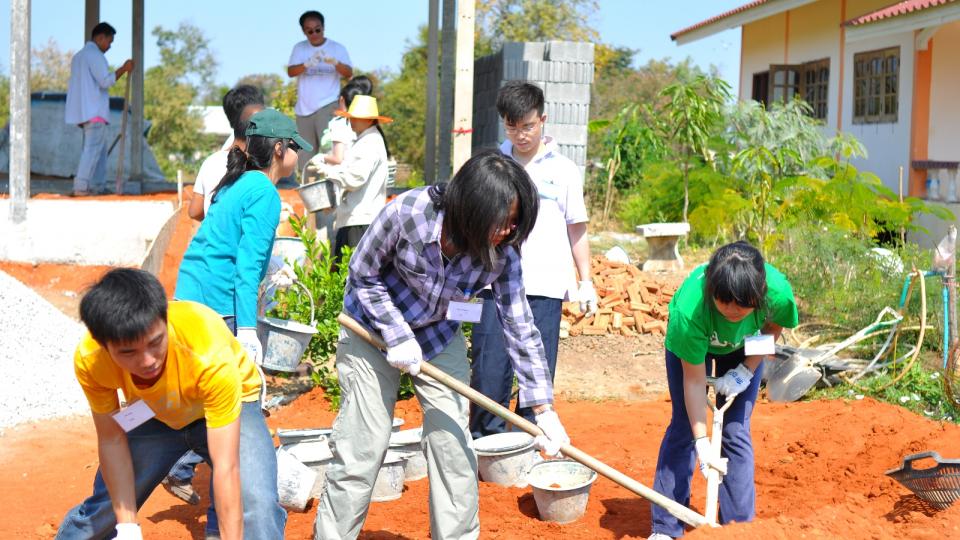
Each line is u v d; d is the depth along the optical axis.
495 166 3.54
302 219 7.84
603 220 16.17
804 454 6.20
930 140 15.91
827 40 18.86
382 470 5.29
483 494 5.40
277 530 3.68
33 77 53.34
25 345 8.05
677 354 4.31
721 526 4.11
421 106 36.34
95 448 6.50
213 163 5.95
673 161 15.70
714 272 3.96
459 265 3.90
